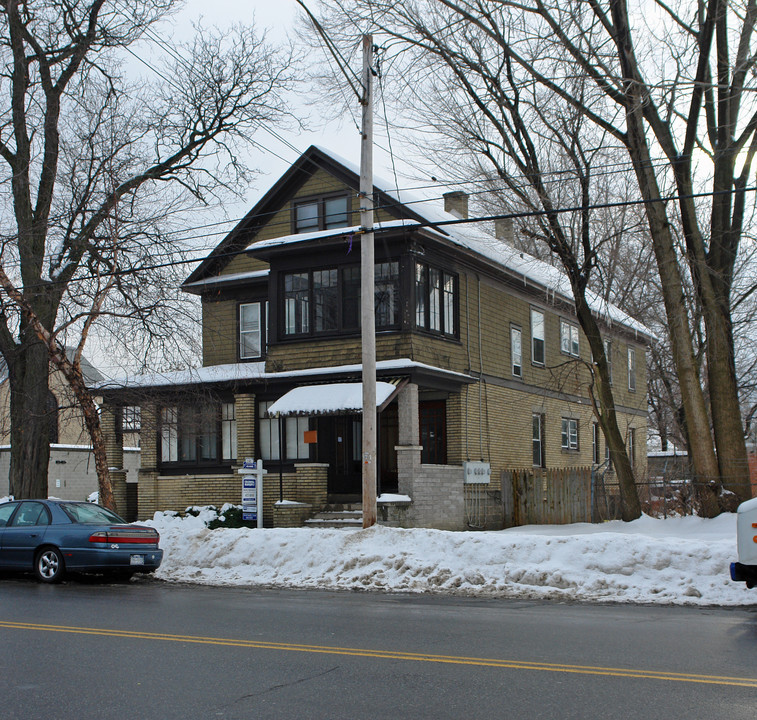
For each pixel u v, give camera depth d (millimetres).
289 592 13562
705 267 18922
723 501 18531
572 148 19922
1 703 6355
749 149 18844
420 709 6078
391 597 12742
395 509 20234
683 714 5891
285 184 25141
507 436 25984
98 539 14609
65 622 10102
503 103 20266
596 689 6609
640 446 36250
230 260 26359
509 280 26531
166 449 25453
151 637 8984
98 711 6129
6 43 21281
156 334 19844
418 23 19750
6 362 21938
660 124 18938
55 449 35625
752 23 17109
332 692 6578
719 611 11117
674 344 19141
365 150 16453
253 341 25781
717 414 19016
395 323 21609
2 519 15695
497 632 9281
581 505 24359
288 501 21734
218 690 6684
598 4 18359
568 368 30609
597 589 12703
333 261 22453
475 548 14500
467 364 24000
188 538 17250
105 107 20719
